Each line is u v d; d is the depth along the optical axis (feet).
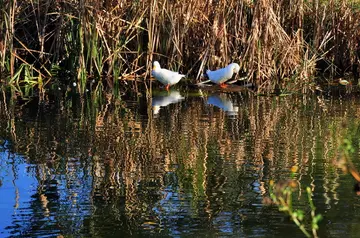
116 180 31.83
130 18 67.62
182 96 57.72
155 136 41.22
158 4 67.00
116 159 35.65
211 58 66.03
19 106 52.47
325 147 37.81
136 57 68.18
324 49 70.95
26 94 58.44
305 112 49.39
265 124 44.91
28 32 68.28
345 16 70.49
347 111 49.60
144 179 31.96
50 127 44.04
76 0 65.31
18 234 25.14
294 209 27.25
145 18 67.51
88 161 35.24
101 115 48.52
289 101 54.85
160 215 27.02
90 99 55.88
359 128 43.04
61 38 67.05
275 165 34.14
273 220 26.30
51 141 39.86
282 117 47.50
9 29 64.28
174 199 29.04
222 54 66.08
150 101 55.06
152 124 45.06
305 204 27.91
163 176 32.50
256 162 34.81
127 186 30.89
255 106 52.44
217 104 53.42
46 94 58.49
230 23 67.21
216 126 44.29
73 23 66.23
